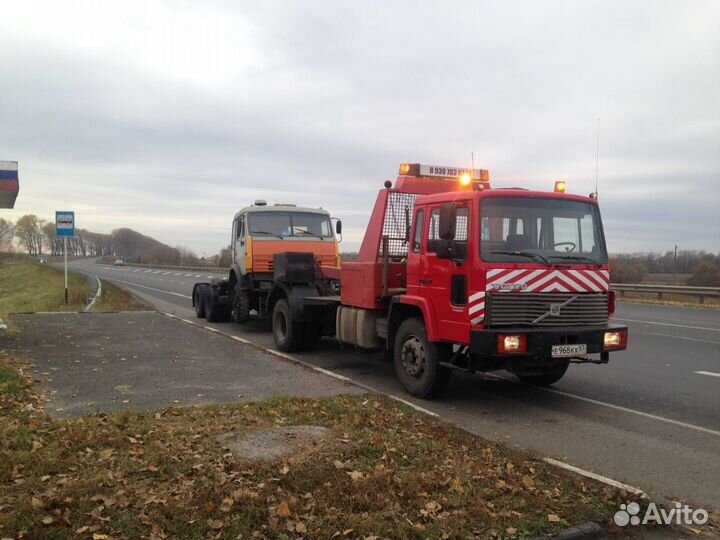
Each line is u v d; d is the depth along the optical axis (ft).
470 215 22.59
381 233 28.78
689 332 48.60
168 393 23.86
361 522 12.35
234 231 49.60
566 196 24.13
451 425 20.33
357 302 30.12
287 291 36.24
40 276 155.33
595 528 12.79
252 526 12.09
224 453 15.84
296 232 45.52
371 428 18.92
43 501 12.60
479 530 12.39
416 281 25.70
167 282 132.98
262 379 27.04
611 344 23.20
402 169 29.12
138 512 12.46
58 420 19.13
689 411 23.65
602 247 24.43
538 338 21.88
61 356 31.60
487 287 21.91
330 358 35.04
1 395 21.44
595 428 21.21
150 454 15.61
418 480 14.43
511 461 16.56
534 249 23.15
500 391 27.07
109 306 67.36
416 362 25.61
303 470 14.61
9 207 51.83
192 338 39.65
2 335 38.47
